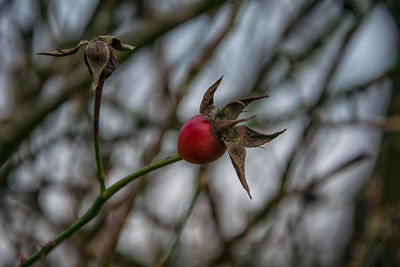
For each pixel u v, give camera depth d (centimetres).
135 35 227
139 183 183
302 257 285
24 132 213
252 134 113
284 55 269
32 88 265
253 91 270
